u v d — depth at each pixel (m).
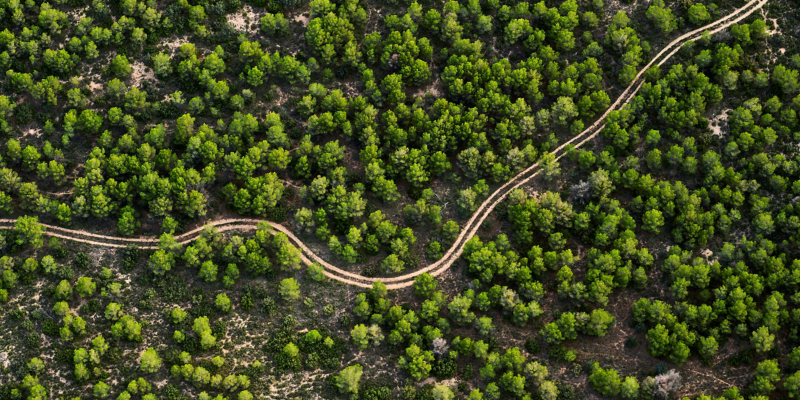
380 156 190.50
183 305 174.75
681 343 166.75
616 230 180.25
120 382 165.00
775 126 188.62
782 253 175.50
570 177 189.25
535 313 172.12
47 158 188.12
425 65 194.25
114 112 189.00
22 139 191.00
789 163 183.38
